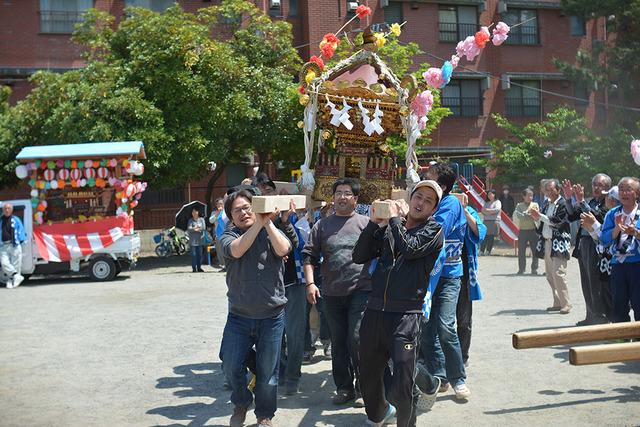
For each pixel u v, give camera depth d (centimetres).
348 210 625
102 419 594
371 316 492
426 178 655
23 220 1675
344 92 759
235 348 541
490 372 717
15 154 2091
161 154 1969
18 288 1602
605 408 584
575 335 473
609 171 2422
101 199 1792
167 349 863
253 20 2336
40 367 779
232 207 559
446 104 3017
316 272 754
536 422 554
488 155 3014
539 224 1087
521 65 3108
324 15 2783
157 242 2366
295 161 2428
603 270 842
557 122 2564
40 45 2548
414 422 493
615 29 2617
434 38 2970
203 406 630
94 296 1396
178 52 2056
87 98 1948
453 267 630
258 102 2189
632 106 2658
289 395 666
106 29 2209
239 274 539
